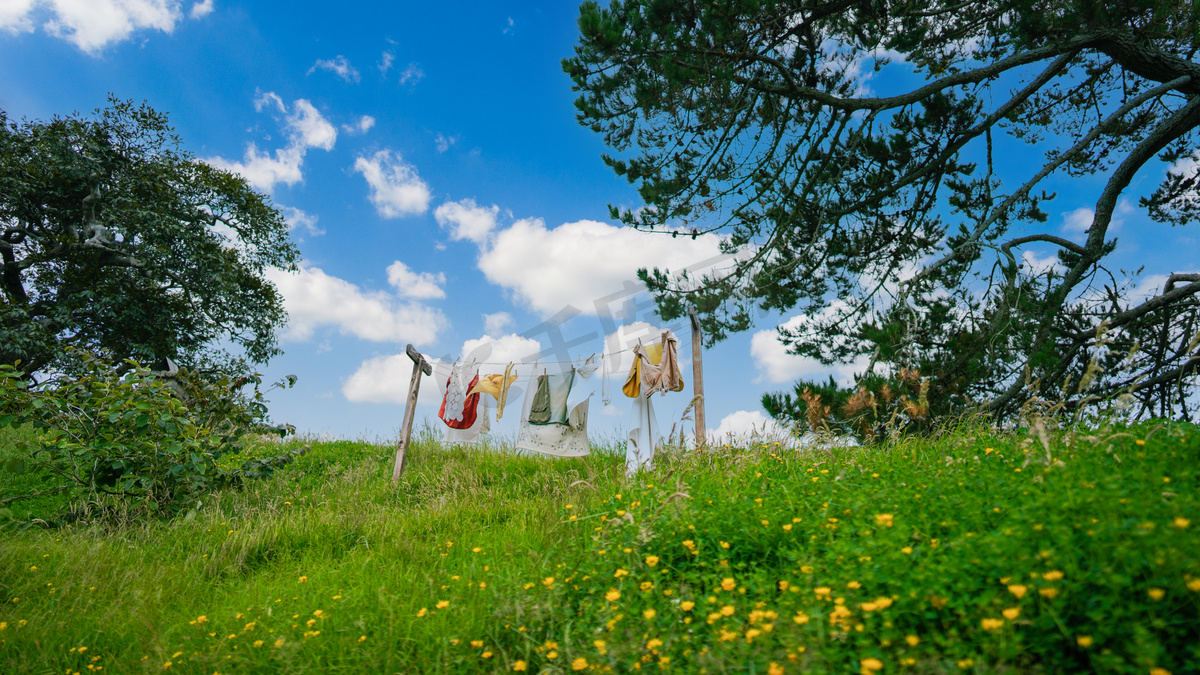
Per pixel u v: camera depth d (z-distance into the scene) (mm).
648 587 2965
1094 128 8273
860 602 2293
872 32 7699
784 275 9234
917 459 4543
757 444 5703
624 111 8336
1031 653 1995
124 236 16703
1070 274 8164
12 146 15297
